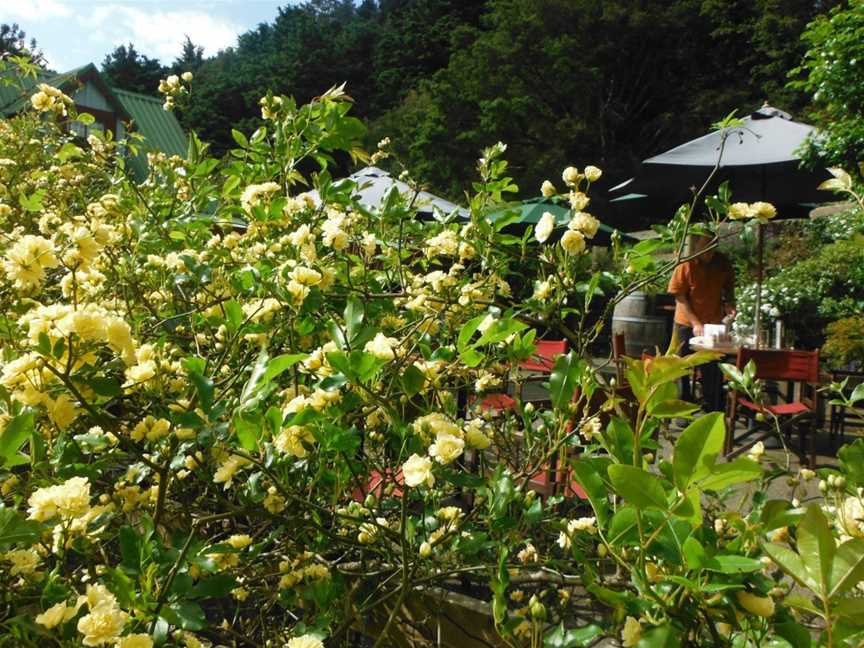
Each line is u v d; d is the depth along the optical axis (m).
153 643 1.03
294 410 1.24
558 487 2.22
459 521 1.46
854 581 0.68
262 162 2.65
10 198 3.03
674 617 0.90
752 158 6.13
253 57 67.69
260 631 1.84
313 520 1.50
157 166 3.09
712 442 0.76
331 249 2.14
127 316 2.12
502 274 2.47
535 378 2.24
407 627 1.82
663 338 8.20
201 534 1.75
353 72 54.84
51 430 1.42
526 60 32.41
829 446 5.09
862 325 6.51
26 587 1.20
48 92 3.10
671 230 2.13
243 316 1.71
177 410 1.37
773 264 12.30
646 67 33.56
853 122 7.30
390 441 1.58
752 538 1.01
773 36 29.94
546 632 1.33
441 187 32.12
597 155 31.83
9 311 1.63
